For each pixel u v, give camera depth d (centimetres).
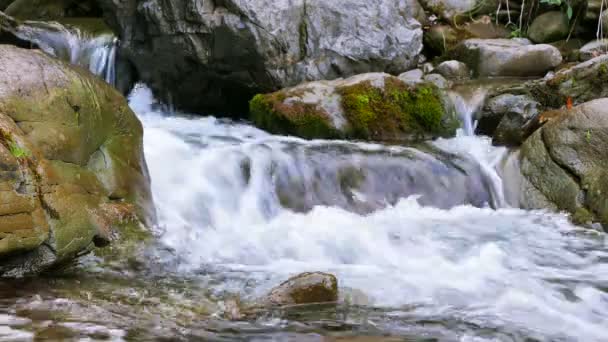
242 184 581
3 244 386
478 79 803
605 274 460
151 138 615
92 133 473
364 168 614
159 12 754
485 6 920
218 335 342
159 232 489
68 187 430
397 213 588
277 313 373
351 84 698
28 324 342
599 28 852
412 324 367
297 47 772
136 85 823
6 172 393
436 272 454
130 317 359
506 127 690
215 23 738
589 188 582
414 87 701
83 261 431
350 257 485
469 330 362
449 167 636
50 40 797
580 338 359
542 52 804
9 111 419
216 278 429
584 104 623
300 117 677
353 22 792
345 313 378
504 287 429
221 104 812
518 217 589
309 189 593
